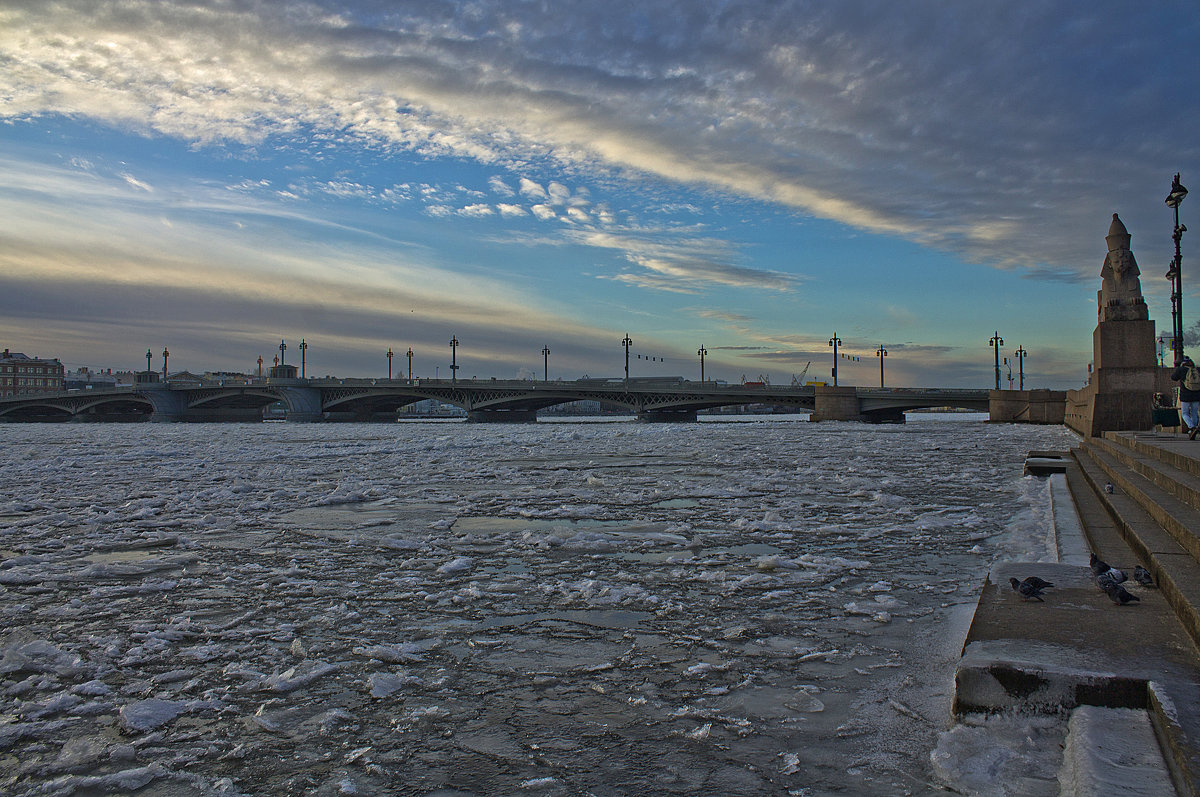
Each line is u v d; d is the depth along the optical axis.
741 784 3.39
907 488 15.04
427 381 123.06
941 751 3.55
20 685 4.73
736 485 15.70
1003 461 22.23
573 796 3.31
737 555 8.57
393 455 26.22
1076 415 50.38
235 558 8.67
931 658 5.02
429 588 7.16
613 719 4.13
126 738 3.98
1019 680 3.79
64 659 5.20
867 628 5.74
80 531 10.62
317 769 3.61
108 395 143.00
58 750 3.86
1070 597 5.20
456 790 3.38
